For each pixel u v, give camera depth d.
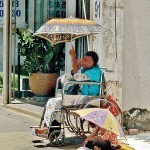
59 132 10.20
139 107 11.53
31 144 10.41
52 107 10.11
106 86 11.30
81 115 7.84
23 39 15.68
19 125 12.45
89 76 10.16
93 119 7.71
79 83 10.06
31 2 16.88
